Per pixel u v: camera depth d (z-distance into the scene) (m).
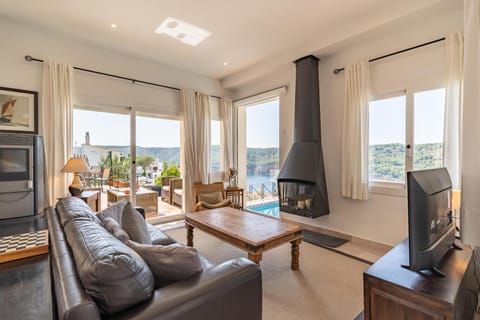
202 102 4.64
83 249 1.09
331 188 3.48
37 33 3.10
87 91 3.51
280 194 3.83
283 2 2.58
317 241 3.25
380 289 1.33
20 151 2.56
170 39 3.37
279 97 4.29
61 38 3.27
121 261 0.94
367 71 3.02
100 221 1.89
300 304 1.90
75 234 1.32
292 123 4.06
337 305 1.89
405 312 1.25
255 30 3.15
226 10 2.72
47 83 3.14
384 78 2.94
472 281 1.58
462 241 1.68
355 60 3.21
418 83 2.67
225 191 4.66
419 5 2.41
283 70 4.18
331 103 3.47
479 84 1.63
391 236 2.90
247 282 1.24
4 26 2.90
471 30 1.67
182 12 2.75
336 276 2.34
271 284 2.20
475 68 1.66
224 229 2.49
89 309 0.80
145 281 0.99
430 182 1.38
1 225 2.16
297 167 3.52
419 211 1.27
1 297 0.96
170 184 4.58
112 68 3.72
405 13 2.51
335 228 3.45
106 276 0.88
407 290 1.23
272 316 1.76
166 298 0.99
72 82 3.36
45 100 3.12
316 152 3.47
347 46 3.23
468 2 1.72
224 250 2.99
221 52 3.79
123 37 3.32
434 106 2.60
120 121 3.89
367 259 2.71
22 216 2.54
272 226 2.58
